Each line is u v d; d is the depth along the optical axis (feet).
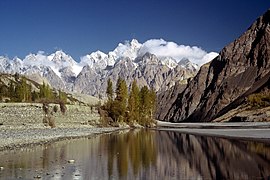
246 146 208.64
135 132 390.42
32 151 172.55
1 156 152.56
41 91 566.36
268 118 604.49
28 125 307.37
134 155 167.94
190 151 186.09
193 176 113.19
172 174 117.19
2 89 543.80
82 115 404.98
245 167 129.08
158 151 186.29
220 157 159.12
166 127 559.38
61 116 358.84
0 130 270.05
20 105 309.22
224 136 301.22
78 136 283.79
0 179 105.81
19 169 122.52
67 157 155.22
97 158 155.12
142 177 112.06
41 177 109.29
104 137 292.20
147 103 580.30
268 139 257.75
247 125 531.09
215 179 108.17
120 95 513.45
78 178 109.40
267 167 128.77
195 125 636.48
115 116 489.67
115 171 122.31
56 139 243.81
